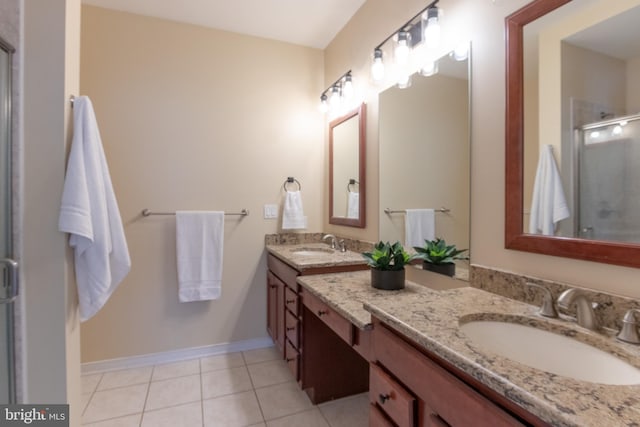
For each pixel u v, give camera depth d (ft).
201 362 7.72
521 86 3.70
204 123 7.98
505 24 3.90
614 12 2.89
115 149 7.29
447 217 4.85
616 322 2.80
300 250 7.89
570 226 3.23
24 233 3.83
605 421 1.56
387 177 6.34
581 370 2.67
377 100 6.67
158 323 7.68
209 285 7.75
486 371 2.04
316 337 6.05
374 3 6.73
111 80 7.24
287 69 8.77
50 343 3.92
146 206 7.54
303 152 8.95
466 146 4.50
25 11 3.86
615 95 2.87
